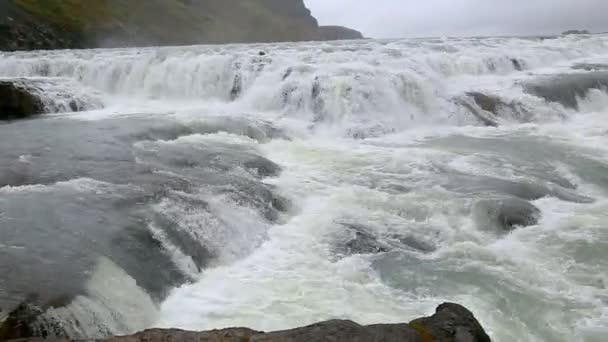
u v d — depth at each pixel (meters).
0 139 13.99
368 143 15.77
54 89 20.41
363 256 8.62
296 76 19.70
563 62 25.97
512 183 11.39
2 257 7.14
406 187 11.32
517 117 18.67
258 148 14.41
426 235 9.30
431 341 5.16
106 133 14.69
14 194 9.47
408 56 22.66
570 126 17.70
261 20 92.19
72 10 49.75
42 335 5.88
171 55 23.77
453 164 12.98
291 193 11.02
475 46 26.72
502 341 6.39
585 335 6.55
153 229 8.33
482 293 7.48
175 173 11.04
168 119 16.88
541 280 7.82
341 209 10.25
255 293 7.46
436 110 18.83
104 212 8.75
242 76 20.88
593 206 10.47
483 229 9.57
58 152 12.53
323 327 5.31
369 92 18.41
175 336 5.12
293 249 8.89
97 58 23.97
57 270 6.89
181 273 7.80
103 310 6.47
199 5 82.56
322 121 18.06
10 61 23.75
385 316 6.88
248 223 9.39
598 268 8.16
